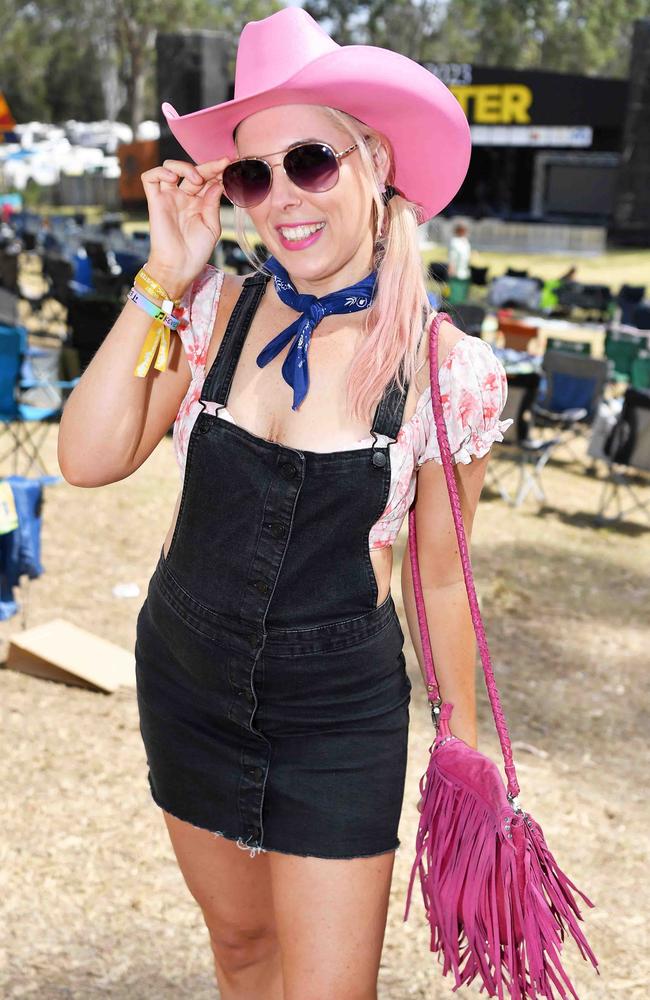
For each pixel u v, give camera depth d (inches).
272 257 67.4
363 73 60.5
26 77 2321.6
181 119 65.8
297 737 65.1
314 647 63.6
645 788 152.9
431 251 1042.1
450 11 2352.4
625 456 280.1
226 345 65.4
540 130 1242.6
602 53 2361.0
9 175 1445.6
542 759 159.2
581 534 277.3
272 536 62.6
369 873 65.6
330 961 65.3
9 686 164.1
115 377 64.5
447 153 66.6
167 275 64.5
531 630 211.3
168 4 1979.6
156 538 239.1
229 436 63.4
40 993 100.7
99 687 162.2
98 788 136.9
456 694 70.1
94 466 66.0
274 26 62.8
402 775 67.2
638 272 944.3
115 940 109.3
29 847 123.3
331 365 63.7
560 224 1138.0
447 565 68.4
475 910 61.3
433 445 64.6
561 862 130.3
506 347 383.2
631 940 115.3
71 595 202.8
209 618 64.9
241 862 70.7
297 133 62.1
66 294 444.1
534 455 344.8
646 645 208.7
